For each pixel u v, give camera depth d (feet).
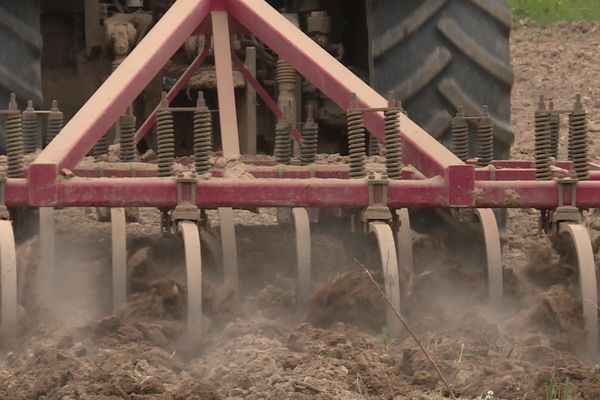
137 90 46.80
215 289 44.06
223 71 50.34
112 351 40.01
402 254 46.62
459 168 43.45
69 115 64.08
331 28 64.13
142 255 45.06
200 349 41.73
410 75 55.16
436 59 55.06
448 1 55.36
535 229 63.67
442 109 55.31
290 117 58.54
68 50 63.87
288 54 49.21
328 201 43.16
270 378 37.78
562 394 36.50
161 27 49.03
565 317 42.24
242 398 36.78
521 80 108.88
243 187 42.91
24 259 45.21
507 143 56.18
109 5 65.21
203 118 44.19
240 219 62.08
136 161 53.72
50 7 63.46
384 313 43.06
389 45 55.26
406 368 39.37
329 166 49.14
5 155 56.39
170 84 62.95
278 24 49.96
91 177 47.85
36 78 56.39
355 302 43.27
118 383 37.01
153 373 38.52
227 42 50.65
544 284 46.80
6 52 55.83
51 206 42.60
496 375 38.14
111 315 43.19
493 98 55.72
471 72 55.47
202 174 44.01
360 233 49.26
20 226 49.14
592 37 121.08
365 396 36.94
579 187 44.01
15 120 45.09
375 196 43.27
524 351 40.37
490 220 46.21
